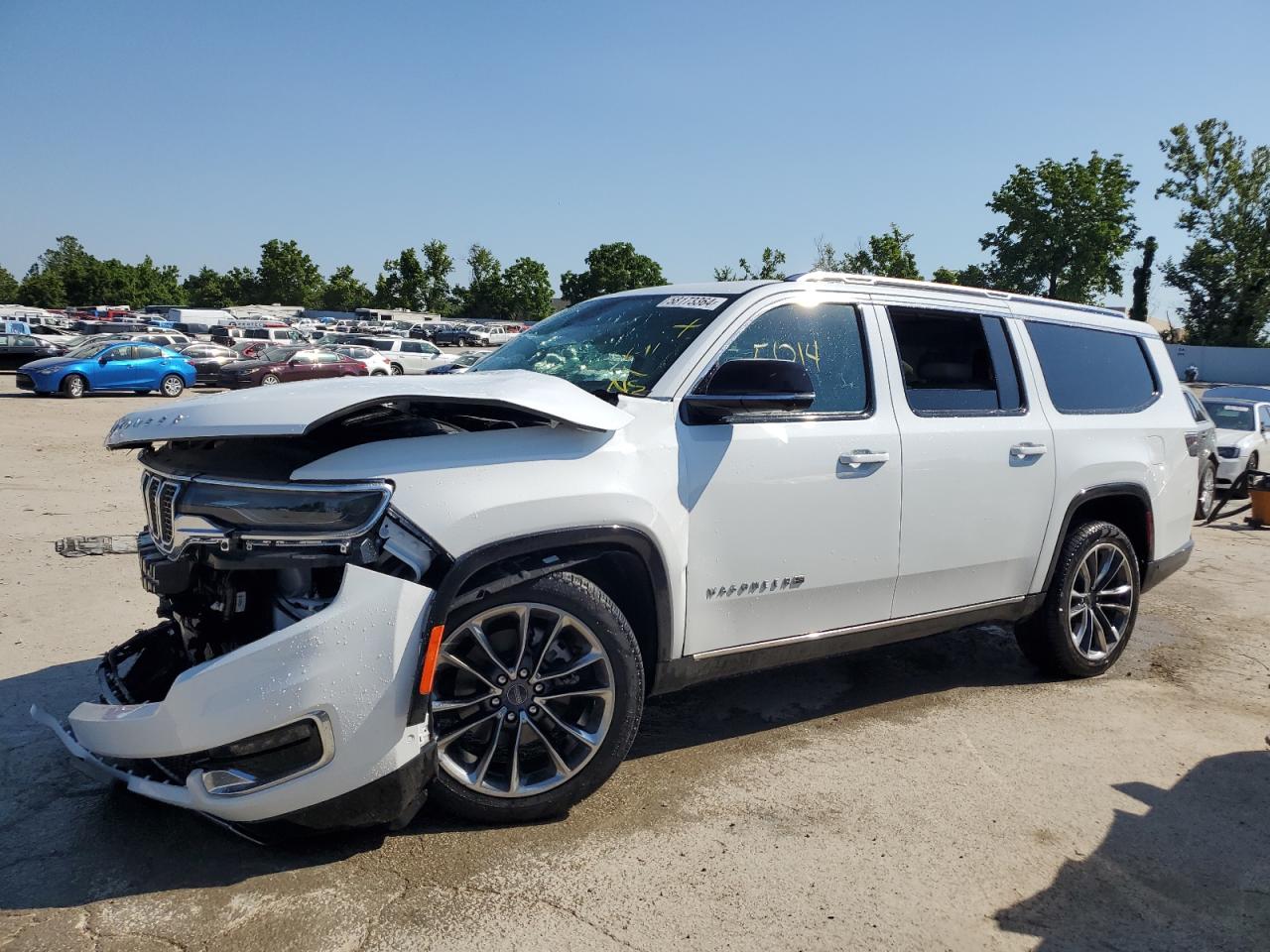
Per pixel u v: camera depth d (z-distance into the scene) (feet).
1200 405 36.63
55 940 8.11
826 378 12.40
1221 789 12.12
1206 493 36.47
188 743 8.56
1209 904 9.55
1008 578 14.57
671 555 10.69
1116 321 17.04
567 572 10.17
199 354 107.14
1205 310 173.37
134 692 10.09
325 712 8.60
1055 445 14.73
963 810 11.23
